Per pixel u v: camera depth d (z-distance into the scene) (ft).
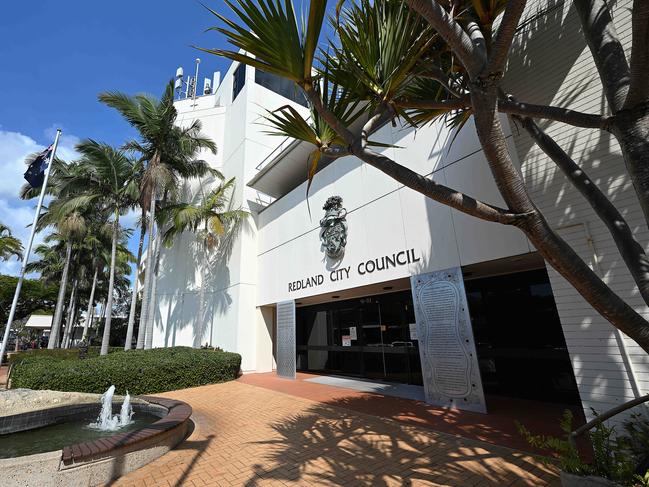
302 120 9.21
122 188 45.09
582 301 12.12
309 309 40.19
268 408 21.40
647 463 7.52
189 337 48.85
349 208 28.96
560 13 13.94
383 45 8.99
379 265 25.17
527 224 6.73
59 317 56.90
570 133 13.04
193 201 54.29
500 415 17.12
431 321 20.47
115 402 20.61
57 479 10.40
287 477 11.18
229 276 44.83
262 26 6.84
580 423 15.53
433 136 22.45
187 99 66.28
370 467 11.64
